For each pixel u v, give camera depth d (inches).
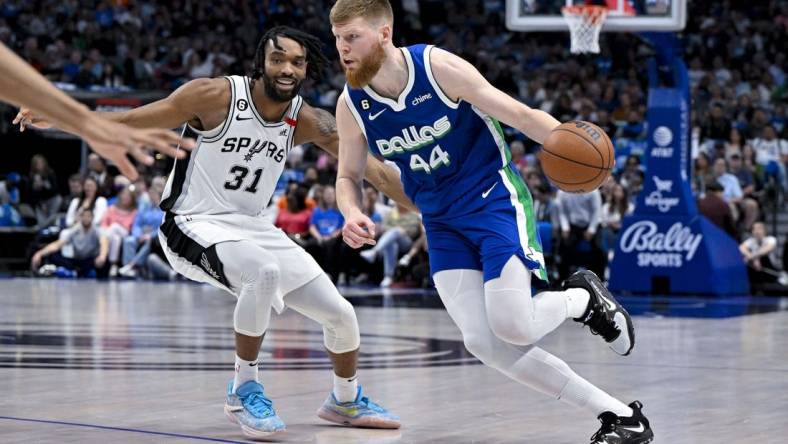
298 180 665.6
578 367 246.8
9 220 655.8
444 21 927.7
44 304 421.4
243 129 170.9
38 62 827.4
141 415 179.0
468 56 850.8
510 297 146.8
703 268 507.8
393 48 150.3
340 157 163.9
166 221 175.9
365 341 301.6
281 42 165.9
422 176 156.6
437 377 228.4
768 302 466.9
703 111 722.2
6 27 876.0
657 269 516.1
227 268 166.4
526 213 155.1
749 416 181.8
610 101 745.0
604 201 578.2
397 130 153.6
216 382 217.5
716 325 355.9
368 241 157.9
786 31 830.5
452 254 154.7
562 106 730.2
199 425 170.9
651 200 518.6
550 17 486.6
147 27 908.6
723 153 621.0
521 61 847.1
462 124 152.9
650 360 260.2
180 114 167.3
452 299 154.0
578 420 177.9
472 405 192.9
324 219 577.0
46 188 663.8
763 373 237.0
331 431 168.6
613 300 159.0
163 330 325.4
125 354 264.4
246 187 174.2
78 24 878.4
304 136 177.2
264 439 161.5
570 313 154.9
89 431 163.5
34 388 207.9
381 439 161.9
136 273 611.5
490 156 156.0
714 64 801.6
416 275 558.9
